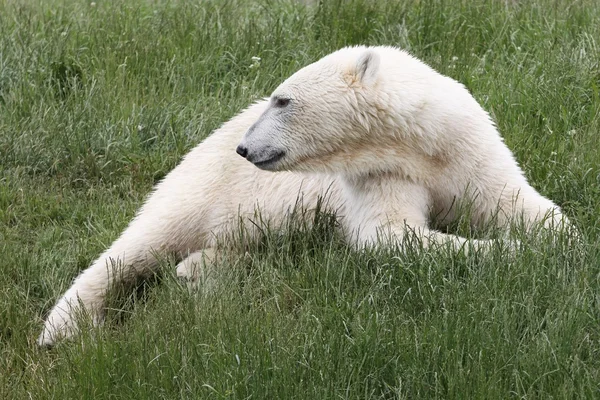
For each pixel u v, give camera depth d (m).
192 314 9.34
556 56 14.13
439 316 8.65
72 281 11.29
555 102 13.08
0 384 9.10
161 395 8.34
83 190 13.04
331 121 10.15
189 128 13.79
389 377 8.20
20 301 10.56
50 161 13.41
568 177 11.36
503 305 8.57
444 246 9.53
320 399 7.89
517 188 10.27
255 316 9.13
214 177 11.27
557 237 9.48
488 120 10.57
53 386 8.80
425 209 10.34
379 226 9.99
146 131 13.84
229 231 11.16
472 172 10.21
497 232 9.90
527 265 9.12
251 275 10.14
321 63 10.35
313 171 10.40
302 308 9.26
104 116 14.00
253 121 11.28
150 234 11.21
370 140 10.20
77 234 12.02
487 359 8.09
